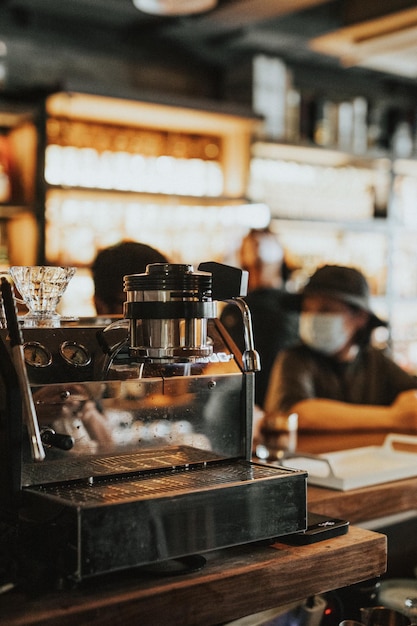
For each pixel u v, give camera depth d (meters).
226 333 1.42
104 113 3.97
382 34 2.92
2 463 1.15
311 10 4.34
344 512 1.63
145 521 1.08
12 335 1.10
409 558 1.93
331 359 2.98
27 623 0.97
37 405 1.15
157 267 1.21
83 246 3.86
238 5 3.87
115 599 1.04
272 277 3.78
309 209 4.81
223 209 4.36
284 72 4.67
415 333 5.47
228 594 1.14
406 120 5.36
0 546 1.18
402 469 1.82
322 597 1.36
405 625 1.27
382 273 5.22
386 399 3.06
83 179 3.90
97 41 4.39
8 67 4.10
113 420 1.22
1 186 3.81
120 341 1.25
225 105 4.10
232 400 1.37
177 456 1.29
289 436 2.16
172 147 4.39
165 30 4.40
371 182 5.15
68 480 1.17
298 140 4.51
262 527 1.22
